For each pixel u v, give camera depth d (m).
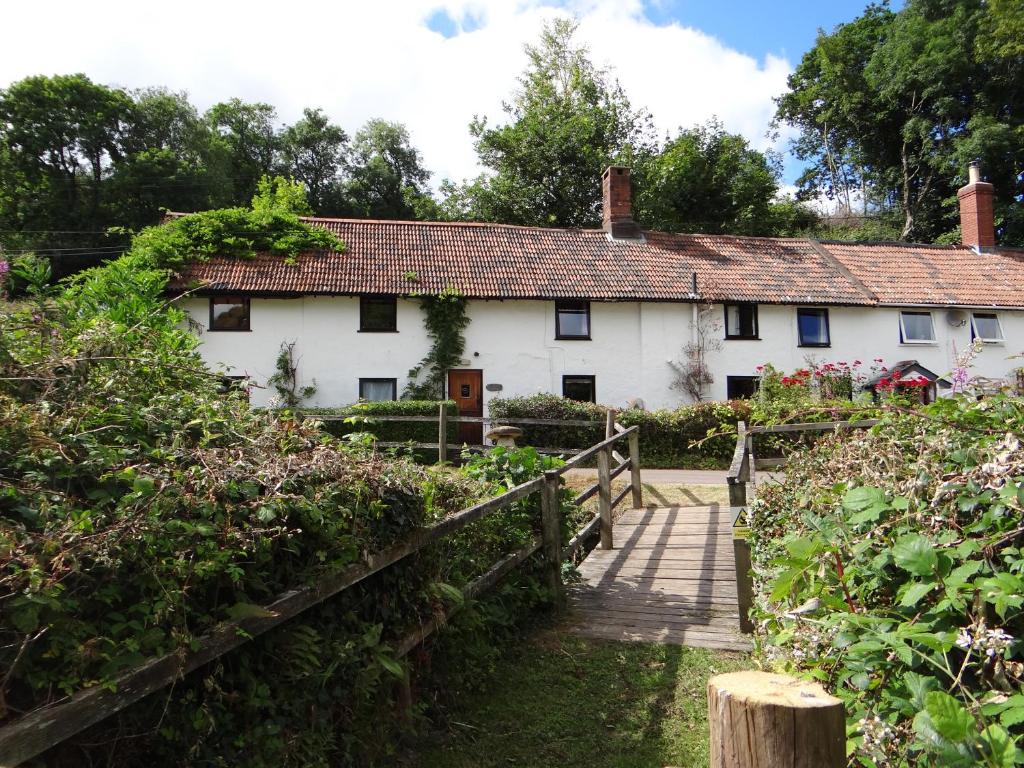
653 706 3.55
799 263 21.33
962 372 4.53
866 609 2.23
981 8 30.16
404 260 18.95
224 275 17.00
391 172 44.53
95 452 2.18
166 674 1.79
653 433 14.73
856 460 3.21
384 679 2.86
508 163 31.89
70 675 1.60
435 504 3.99
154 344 3.62
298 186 31.02
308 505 2.37
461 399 18.48
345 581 2.54
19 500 1.86
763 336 19.41
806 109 38.41
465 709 3.51
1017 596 1.72
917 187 34.66
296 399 17.14
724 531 7.54
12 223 32.06
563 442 14.84
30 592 1.54
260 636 2.25
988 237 23.00
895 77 32.25
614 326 19.03
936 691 1.57
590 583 5.82
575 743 3.18
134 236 18.34
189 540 1.98
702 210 32.03
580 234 21.67
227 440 2.80
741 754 1.33
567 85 35.81
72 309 3.51
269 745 2.14
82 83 32.84
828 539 2.42
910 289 20.52
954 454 2.56
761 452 10.80
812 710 1.29
